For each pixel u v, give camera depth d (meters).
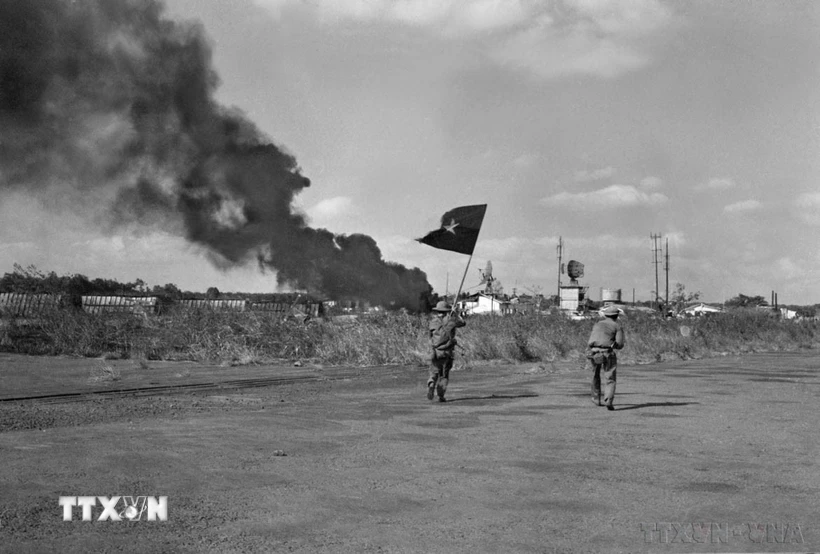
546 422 12.43
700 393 17.28
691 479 8.31
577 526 6.51
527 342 28.97
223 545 5.91
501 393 17.02
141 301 37.78
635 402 15.43
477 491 7.71
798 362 29.38
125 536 6.10
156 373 22.25
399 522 6.59
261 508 6.98
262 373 22.41
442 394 15.30
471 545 5.97
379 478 8.23
